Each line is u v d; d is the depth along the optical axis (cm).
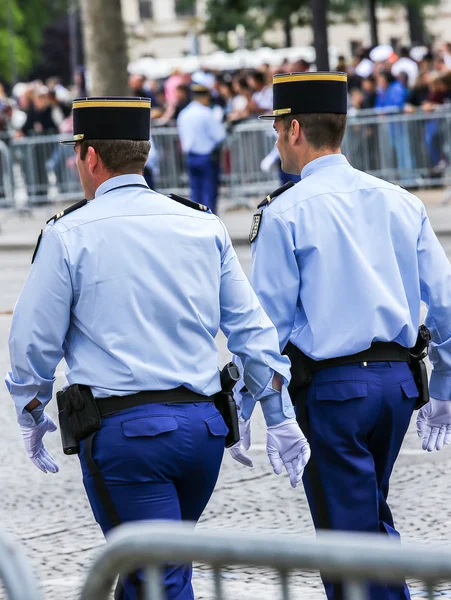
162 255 504
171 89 3556
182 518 511
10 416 1160
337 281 548
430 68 3062
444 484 891
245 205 2792
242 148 2778
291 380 552
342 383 541
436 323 571
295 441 528
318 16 2858
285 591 292
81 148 521
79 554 768
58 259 498
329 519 545
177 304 500
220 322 527
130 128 517
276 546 291
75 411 492
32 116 3055
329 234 552
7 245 2516
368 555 279
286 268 551
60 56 11094
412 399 557
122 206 511
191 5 8188
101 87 2581
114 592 509
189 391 496
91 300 496
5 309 1778
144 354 492
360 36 8975
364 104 2877
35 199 2925
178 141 2783
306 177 569
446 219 2433
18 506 884
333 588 532
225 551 298
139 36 9806
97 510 495
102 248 500
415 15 5762
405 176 2706
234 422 509
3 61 10219
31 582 326
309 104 566
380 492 567
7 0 10181
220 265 522
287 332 552
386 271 554
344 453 543
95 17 2564
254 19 5797
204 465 496
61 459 1011
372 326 541
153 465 484
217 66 5447
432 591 276
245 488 909
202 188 2514
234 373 507
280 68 3494
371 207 562
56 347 500
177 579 463
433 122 2680
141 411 487
